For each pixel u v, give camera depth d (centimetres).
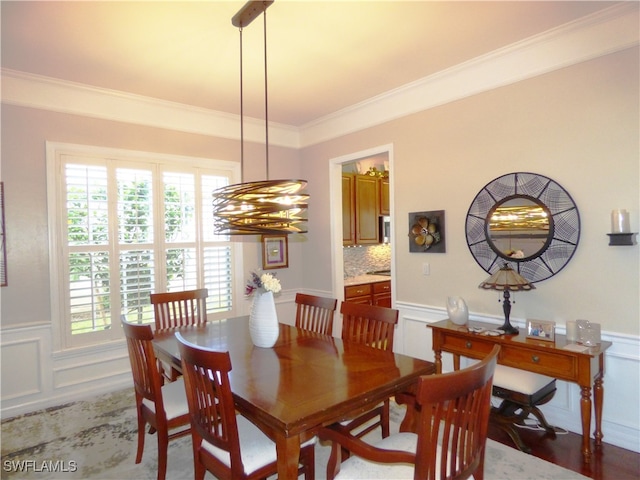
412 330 348
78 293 324
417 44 264
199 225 391
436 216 325
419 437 124
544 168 264
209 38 248
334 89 343
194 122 390
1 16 217
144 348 201
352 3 214
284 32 243
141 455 231
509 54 277
